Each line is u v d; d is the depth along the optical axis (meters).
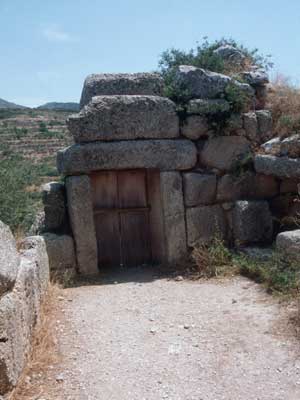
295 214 7.21
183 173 7.24
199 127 7.23
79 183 6.86
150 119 7.03
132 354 4.17
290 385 3.58
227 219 7.40
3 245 3.68
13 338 3.44
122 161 6.92
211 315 4.98
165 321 4.91
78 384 3.69
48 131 36.12
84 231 6.91
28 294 4.14
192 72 7.35
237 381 3.69
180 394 3.55
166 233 7.17
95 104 6.87
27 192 7.87
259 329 4.49
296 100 7.65
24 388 3.56
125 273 7.19
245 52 8.87
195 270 6.86
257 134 7.48
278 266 5.68
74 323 4.87
